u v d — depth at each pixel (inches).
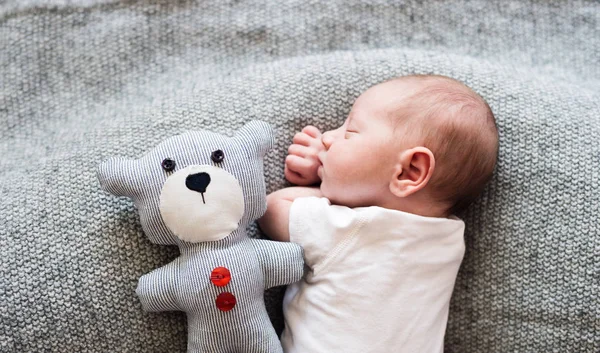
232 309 33.8
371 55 45.7
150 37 50.2
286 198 39.4
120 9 50.2
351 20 51.9
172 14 50.7
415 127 36.4
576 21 52.9
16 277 36.6
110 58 49.6
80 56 49.3
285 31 51.3
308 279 37.8
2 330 36.1
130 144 40.8
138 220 38.4
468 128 36.2
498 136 39.4
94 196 38.7
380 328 35.8
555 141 41.3
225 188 33.9
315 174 41.2
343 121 43.6
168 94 46.9
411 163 36.6
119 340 37.7
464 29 52.6
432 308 37.4
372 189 37.6
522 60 51.9
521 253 40.9
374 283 35.9
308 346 36.3
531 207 40.9
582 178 40.4
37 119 47.9
